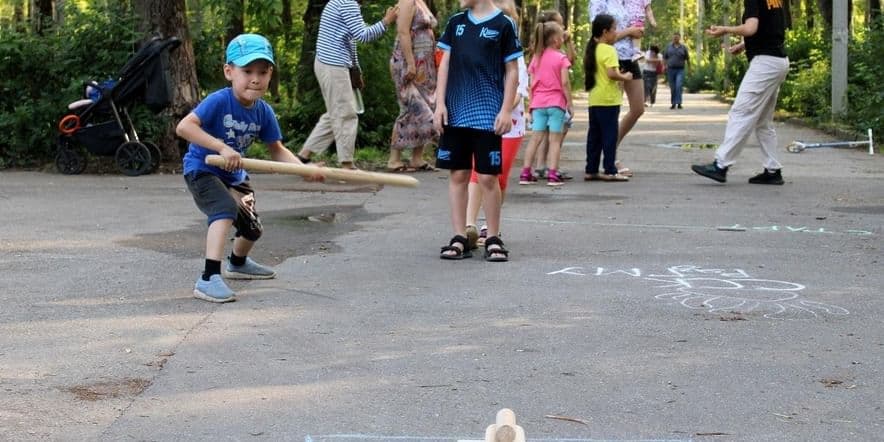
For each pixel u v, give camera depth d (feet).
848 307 25.88
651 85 155.84
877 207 42.88
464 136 31.96
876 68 77.87
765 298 26.84
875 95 74.08
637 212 41.42
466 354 21.85
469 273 29.91
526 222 38.99
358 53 62.59
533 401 18.98
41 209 42.37
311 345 22.58
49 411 18.51
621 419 18.04
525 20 145.38
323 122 53.93
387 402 18.94
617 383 19.97
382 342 22.80
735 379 20.21
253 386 19.86
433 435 17.28
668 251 33.24
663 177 54.03
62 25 60.03
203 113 27.02
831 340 22.91
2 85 58.90
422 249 33.76
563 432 17.42
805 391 19.52
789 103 110.01
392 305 26.08
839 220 39.50
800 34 119.85
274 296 27.09
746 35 48.62
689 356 21.71
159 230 37.19
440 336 23.25
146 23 58.34
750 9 48.37
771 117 50.21
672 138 82.43
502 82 31.83
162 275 29.58
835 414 18.30
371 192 48.06
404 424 17.81
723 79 184.24
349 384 19.95
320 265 31.12
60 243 34.53
